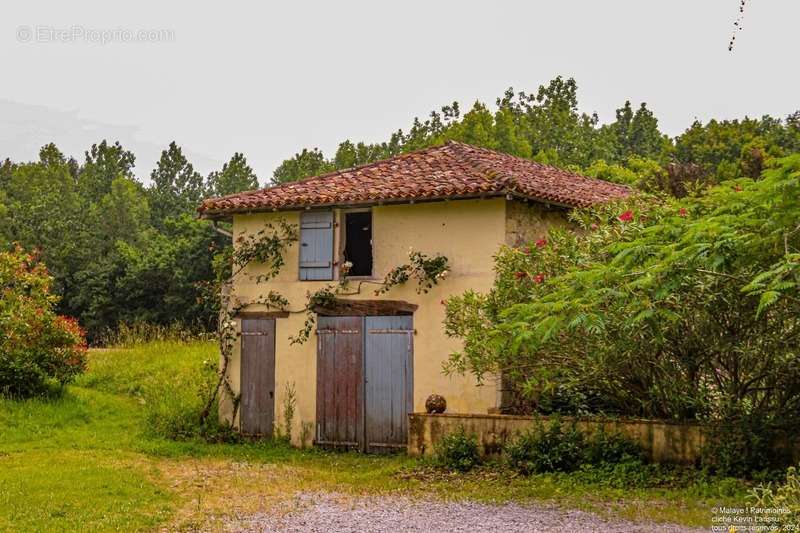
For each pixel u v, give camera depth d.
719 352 10.84
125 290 39.41
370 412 14.95
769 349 10.48
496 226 13.98
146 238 48.06
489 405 13.75
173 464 13.55
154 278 39.22
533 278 11.59
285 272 15.90
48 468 12.48
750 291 8.73
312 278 15.62
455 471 12.28
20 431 15.62
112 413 18.08
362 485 11.66
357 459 14.19
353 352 15.16
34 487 11.08
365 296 15.06
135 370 21.53
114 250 46.47
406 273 14.59
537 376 11.89
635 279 8.90
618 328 10.53
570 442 11.73
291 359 15.73
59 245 42.69
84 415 17.39
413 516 9.54
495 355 11.55
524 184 14.05
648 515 9.16
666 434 11.36
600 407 12.84
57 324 18.36
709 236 8.27
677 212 10.57
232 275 16.38
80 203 53.28
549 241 12.16
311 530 9.00
